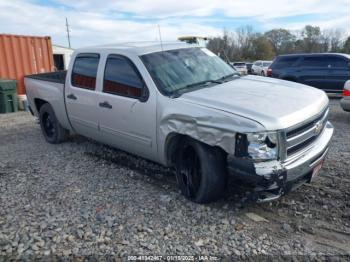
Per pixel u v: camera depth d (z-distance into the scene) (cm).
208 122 364
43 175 526
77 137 738
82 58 571
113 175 512
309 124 375
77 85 576
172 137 416
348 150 595
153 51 486
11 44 1327
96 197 436
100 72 522
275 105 367
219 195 400
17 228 368
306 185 447
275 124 335
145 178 495
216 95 403
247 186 401
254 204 401
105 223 370
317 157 384
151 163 554
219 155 379
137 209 400
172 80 447
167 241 334
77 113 582
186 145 407
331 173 485
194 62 497
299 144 362
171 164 437
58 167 560
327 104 434
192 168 408
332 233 342
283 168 336
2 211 409
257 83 466
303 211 384
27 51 1382
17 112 1236
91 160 586
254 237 337
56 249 328
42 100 698
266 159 335
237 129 341
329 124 456
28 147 696
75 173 527
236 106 364
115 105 488
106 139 539
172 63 475
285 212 384
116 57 500
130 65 473
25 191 467
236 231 348
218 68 513
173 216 380
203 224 362
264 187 338
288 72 1431
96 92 526
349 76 1312
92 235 348
